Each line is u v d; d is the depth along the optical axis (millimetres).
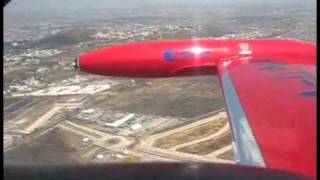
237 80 7363
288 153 3182
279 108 4773
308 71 7441
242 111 5062
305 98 5105
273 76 7148
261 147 3494
